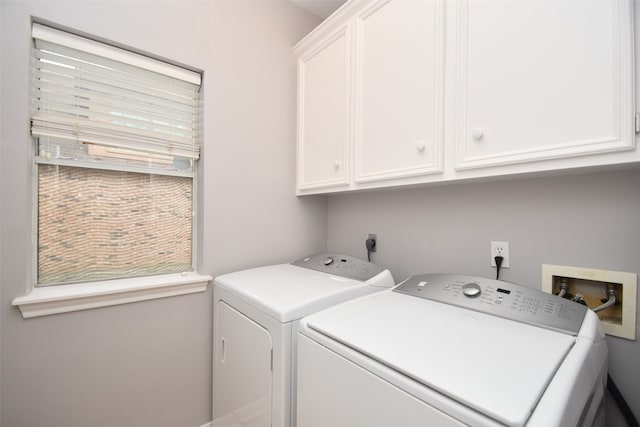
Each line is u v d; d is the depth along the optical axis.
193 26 1.44
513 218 1.14
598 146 0.72
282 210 1.79
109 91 1.28
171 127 1.45
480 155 0.94
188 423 1.44
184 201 1.53
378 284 1.25
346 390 0.69
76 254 1.25
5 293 1.03
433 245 1.40
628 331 0.89
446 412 0.50
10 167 1.04
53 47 1.16
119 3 1.24
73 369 1.16
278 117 1.77
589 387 0.62
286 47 1.81
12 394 1.05
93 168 1.27
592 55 0.73
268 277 1.36
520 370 0.56
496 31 0.90
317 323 0.82
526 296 0.87
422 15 1.09
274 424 0.93
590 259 0.96
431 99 1.06
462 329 0.75
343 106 1.44
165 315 1.37
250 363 1.08
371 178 1.29
